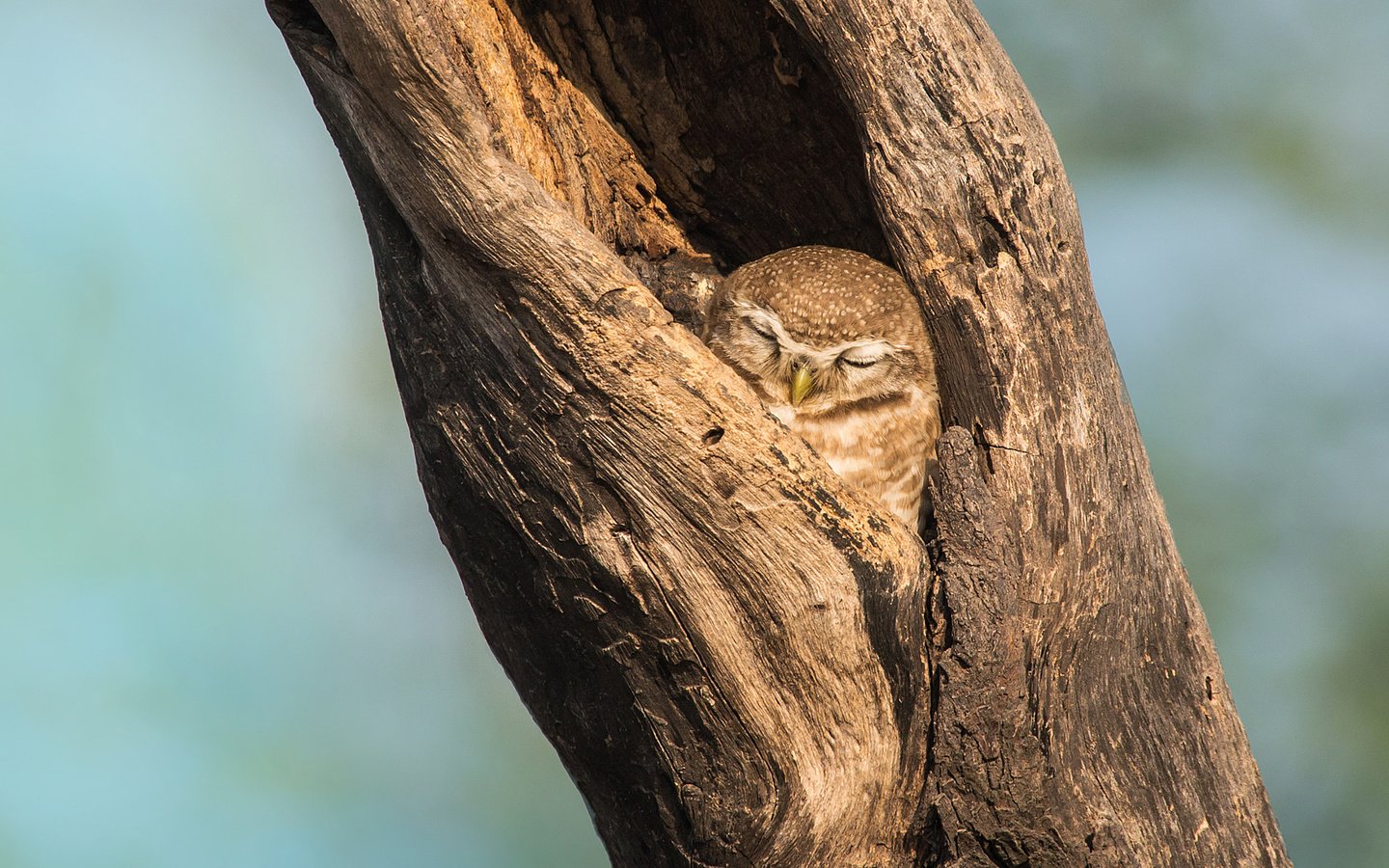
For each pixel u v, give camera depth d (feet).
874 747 27.99
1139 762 29.17
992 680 27.20
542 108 35.68
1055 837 27.32
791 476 27.45
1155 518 30.45
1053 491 28.32
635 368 27.02
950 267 28.32
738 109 36.45
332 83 27.45
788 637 27.66
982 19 29.17
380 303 30.66
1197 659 30.76
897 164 28.27
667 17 35.40
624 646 28.27
